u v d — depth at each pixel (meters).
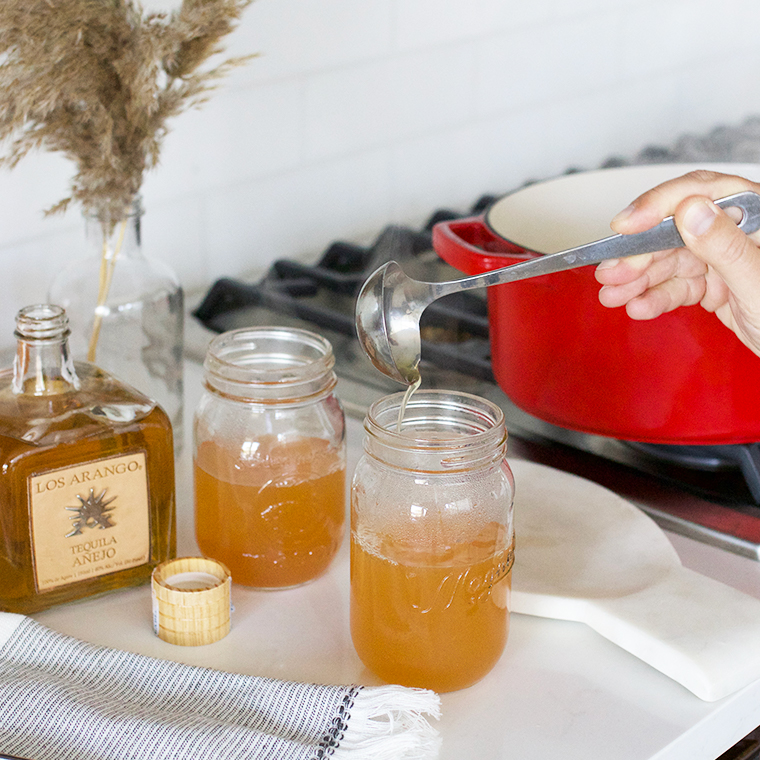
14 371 0.65
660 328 0.72
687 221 0.57
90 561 0.66
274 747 0.52
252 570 0.68
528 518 0.74
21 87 0.68
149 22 0.74
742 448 0.80
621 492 0.81
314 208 1.30
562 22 1.51
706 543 0.75
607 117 1.66
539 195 0.91
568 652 0.63
